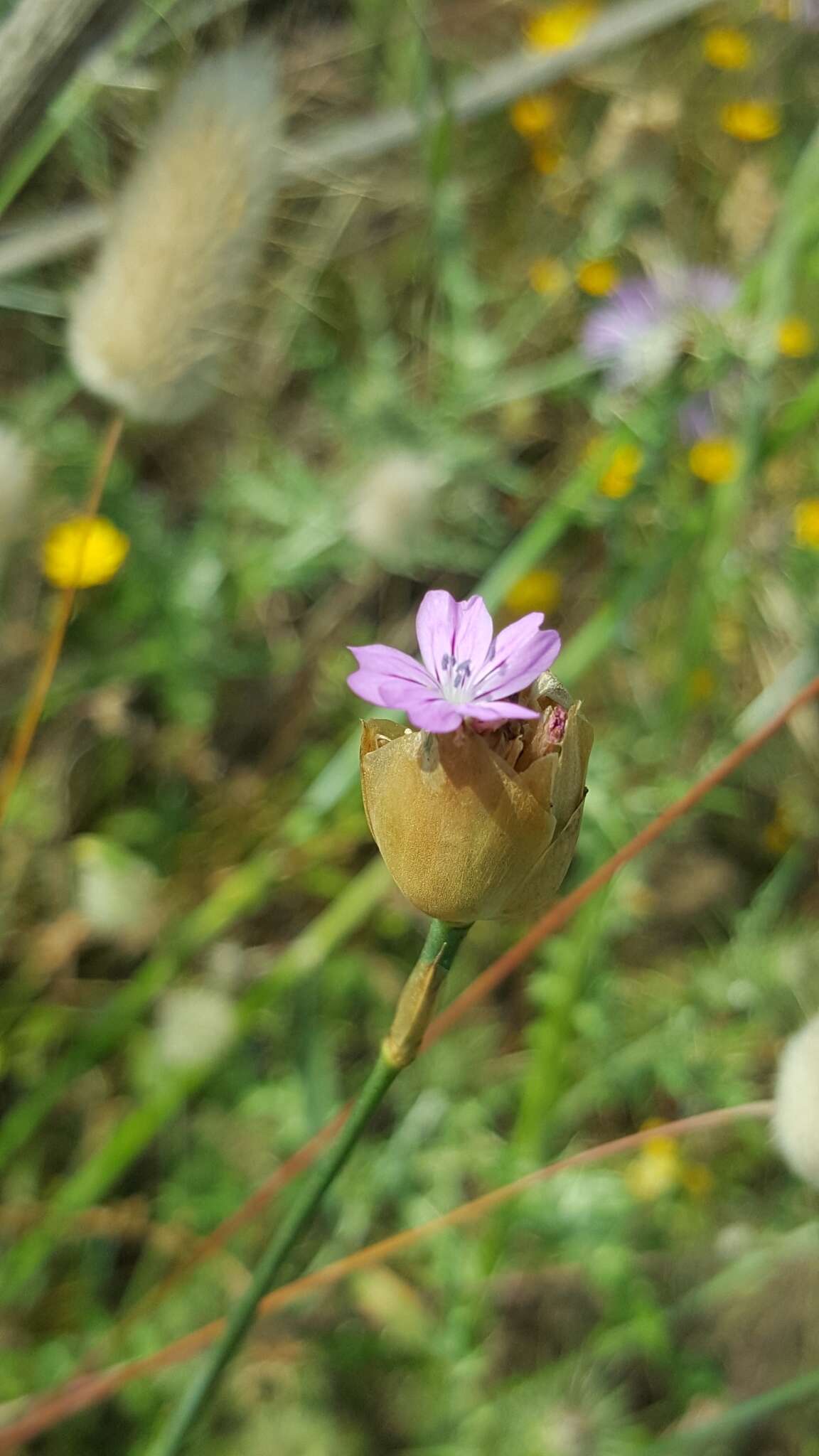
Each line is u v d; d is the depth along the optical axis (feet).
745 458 0.91
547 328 1.17
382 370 1.10
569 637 1.11
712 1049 0.92
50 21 0.60
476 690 0.46
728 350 0.90
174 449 1.13
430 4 1.20
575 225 1.21
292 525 1.05
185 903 0.97
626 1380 0.90
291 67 1.14
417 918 0.99
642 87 1.19
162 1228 0.84
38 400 1.02
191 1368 0.81
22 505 0.71
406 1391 0.85
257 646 1.08
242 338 0.89
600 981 0.92
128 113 0.98
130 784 1.02
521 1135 0.84
